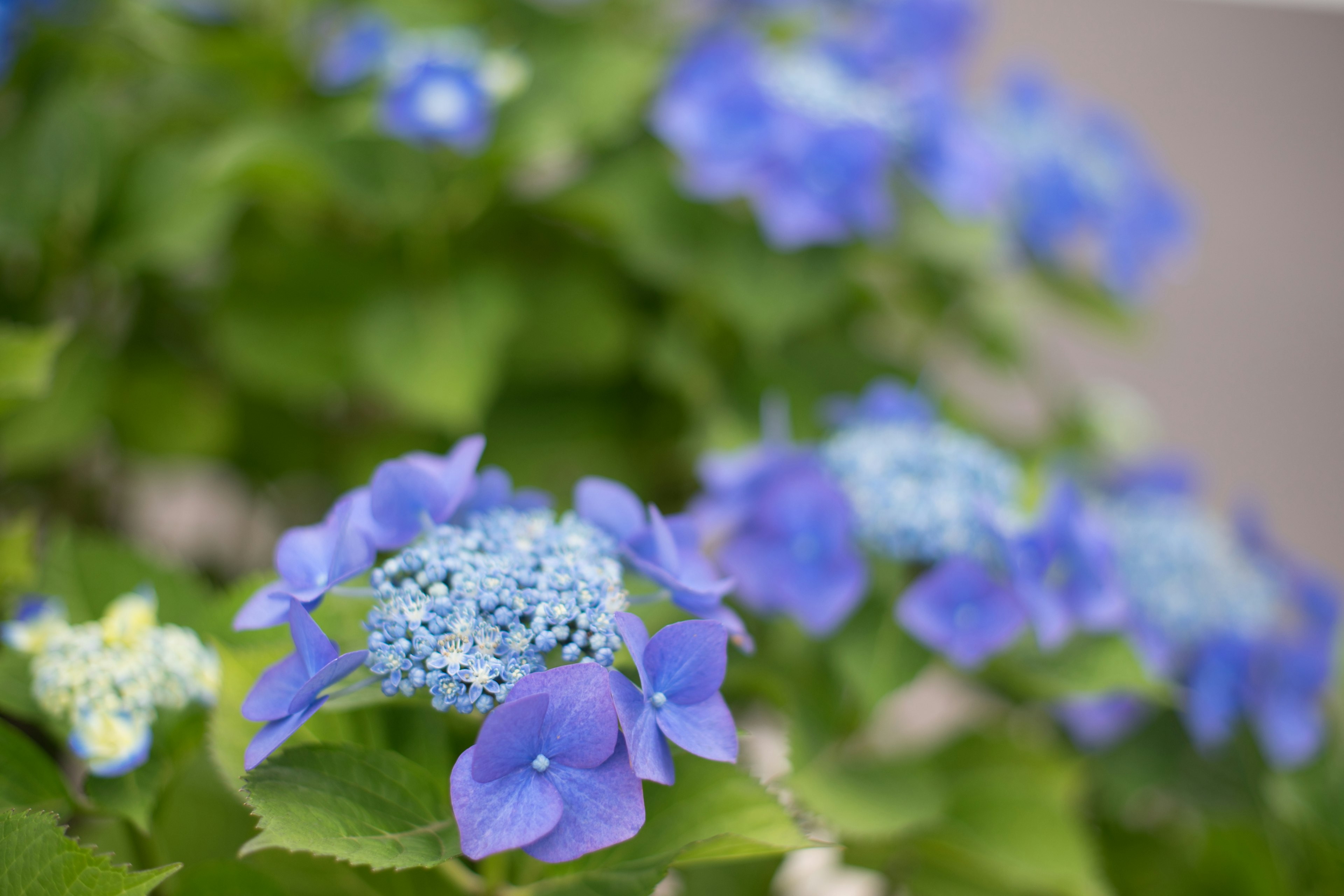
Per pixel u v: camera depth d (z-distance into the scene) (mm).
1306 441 2379
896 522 786
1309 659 904
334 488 1150
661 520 630
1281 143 2486
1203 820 907
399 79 952
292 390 994
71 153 958
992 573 795
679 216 1028
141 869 696
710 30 1152
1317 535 2324
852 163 951
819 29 1222
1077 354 2326
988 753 891
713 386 1030
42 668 687
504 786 578
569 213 1032
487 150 958
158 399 1065
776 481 798
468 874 666
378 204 977
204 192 975
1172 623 876
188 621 756
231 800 741
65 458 1081
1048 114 1208
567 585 609
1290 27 2529
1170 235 1197
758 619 848
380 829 598
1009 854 823
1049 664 829
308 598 602
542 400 1072
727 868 817
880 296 1144
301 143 924
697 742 592
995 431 1104
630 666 635
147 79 1103
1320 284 2449
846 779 815
